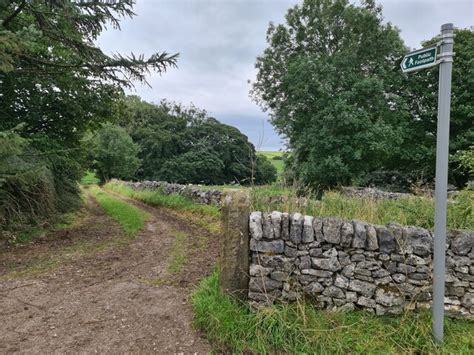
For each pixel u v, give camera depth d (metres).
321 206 4.05
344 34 17.44
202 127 43.91
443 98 2.54
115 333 2.88
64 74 7.84
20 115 8.17
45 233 7.06
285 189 4.34
